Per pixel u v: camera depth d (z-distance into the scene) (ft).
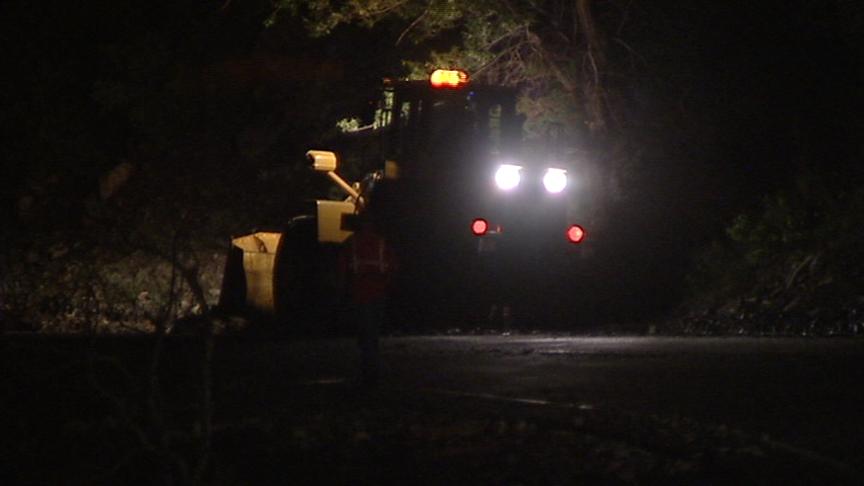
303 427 49.49
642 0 109.70
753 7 108.88
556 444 46.65
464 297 90.94
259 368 69.72
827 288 91.15
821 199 98.73
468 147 89.30
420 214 89.25
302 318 95.96
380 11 108.06
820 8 105.19
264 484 41.68
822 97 107.14
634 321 96.68
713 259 100.83
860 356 69.51
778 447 45.21
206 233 126.11
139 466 44.06
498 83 112.57
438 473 42.45
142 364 70.74
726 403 54.80
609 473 42.09
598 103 110.22
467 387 60.59
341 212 93.25
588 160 107.86
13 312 111.86
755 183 109.40
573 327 93.61
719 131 110.93
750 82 110.11
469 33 110.42
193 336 90.74
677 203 108.37
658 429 48.57
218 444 46.65
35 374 63.57
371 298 59.72
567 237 90.22
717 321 91.15
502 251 89.51
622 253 103.14
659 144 110.52
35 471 44.19
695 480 41.37
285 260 96.53
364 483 41.47
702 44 110.52
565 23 111.24
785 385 59.52
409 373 65.72
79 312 111.86
